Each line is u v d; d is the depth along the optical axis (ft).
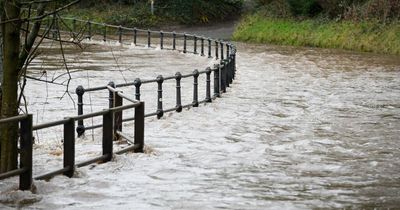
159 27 250.37
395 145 53.21
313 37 192.75
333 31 189.37
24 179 35.91
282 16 222.07
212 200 35.86
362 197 36.83
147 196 36.52
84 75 114.21
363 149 51.49
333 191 38.14
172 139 55.77
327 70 126.21
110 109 43.96
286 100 83.51
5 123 36.19
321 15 206.69
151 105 80.48
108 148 44.29
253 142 54.75
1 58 40.93
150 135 57.67
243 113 72.13
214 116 70.03
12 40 37.04
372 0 186.29
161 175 41.93
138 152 48.32
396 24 173.68
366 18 182.91
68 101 83.35
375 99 84.89
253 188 38.75
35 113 73.56
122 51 169.78
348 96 87.92
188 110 74.54
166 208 34.04
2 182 37.58
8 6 35.91
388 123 65.31
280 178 41.47
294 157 48.32
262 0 242.78
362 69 128.16
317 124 64.64
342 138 56.65
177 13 260.01
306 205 35.04
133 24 244.63
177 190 38.06
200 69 126.41
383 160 47.21
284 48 185.68
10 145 38.06
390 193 37.76
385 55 160.86
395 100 83.97
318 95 88.94
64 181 38.86
